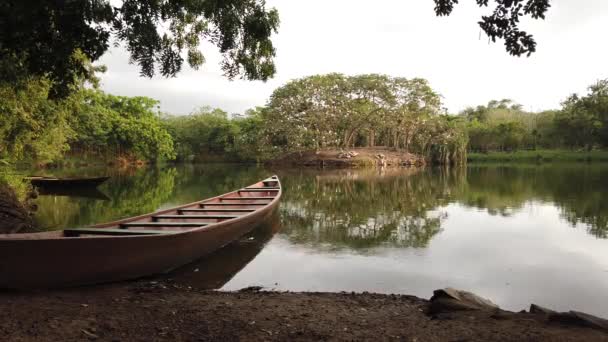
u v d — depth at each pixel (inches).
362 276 266.2
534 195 700.0
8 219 391.9
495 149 2723.9
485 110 3275.1
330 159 1870.1
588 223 442.6
